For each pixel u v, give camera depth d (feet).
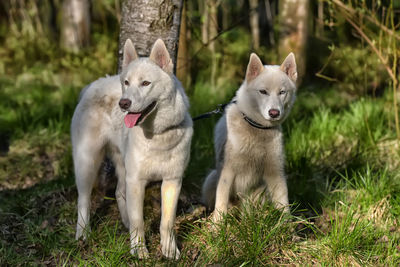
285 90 13.10
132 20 14.69
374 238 12.84
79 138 13.25
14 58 40.22
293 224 12.60
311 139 20.10
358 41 29.86
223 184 13.74
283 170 13.93
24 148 21.26
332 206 15.07
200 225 13.66
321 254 11.82
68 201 15.33
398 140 19.22
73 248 12.47
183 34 22.66
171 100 10.91
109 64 33.35
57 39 51.39
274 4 43.88
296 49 27.61
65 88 29.30
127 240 12.84
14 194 16.56
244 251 11.49
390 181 15.29
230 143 13.57
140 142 11.19
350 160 17.72
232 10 37.63
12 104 27.73
